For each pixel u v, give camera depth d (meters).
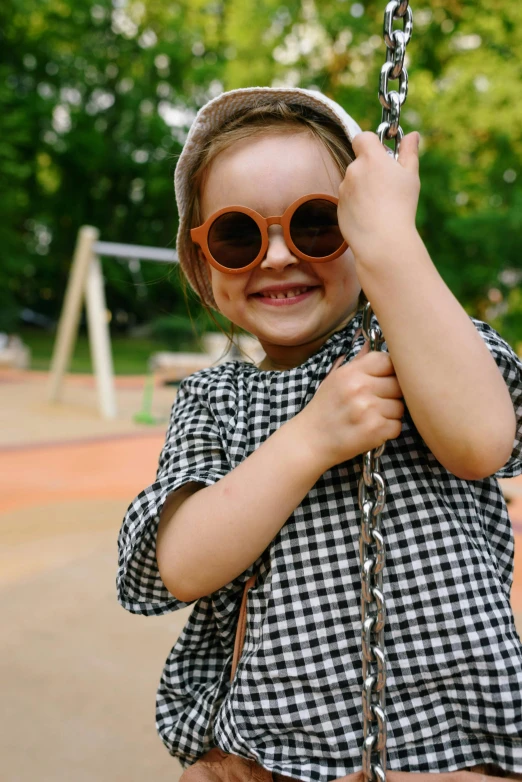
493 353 1.04
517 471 1.13
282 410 1.12
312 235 1.05
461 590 0.98
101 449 7.46
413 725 0.96
